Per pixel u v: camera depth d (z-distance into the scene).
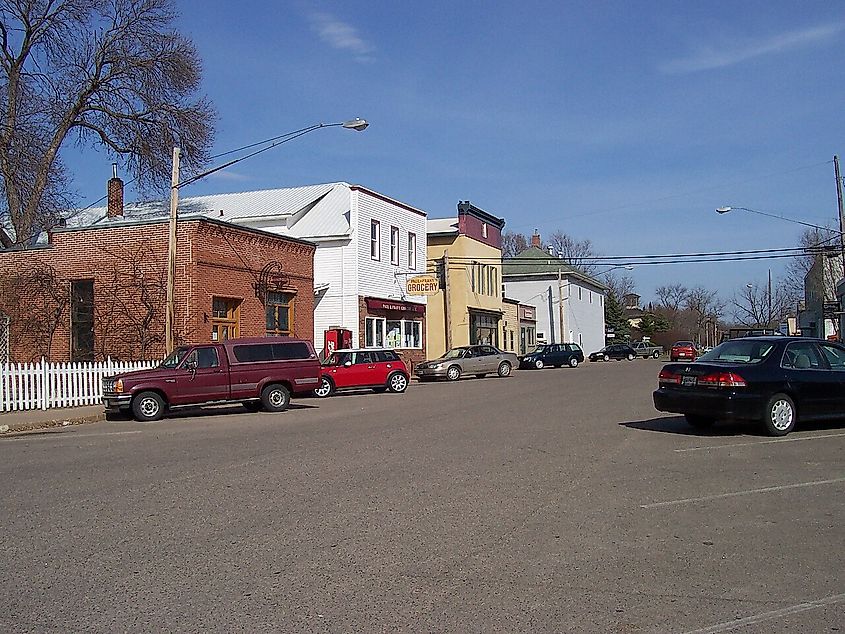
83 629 5.37
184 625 5.41
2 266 28.33
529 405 21.77
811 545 7.11
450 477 10.58
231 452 13.40
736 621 5.35
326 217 37.69
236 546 7.35
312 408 22.75
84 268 27.47
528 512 8.49
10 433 17.81
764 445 12.74
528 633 5.18
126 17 37.59
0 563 6.95
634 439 13.87
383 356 29.92
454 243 49.44
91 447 14.59
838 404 14.03
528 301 71.81
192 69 39.41
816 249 45.12
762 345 14.21
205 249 26.69
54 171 36.94
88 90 37.56
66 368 22.94
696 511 8.42
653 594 5.89
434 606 5.70
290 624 5.39
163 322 26.47
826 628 5.21
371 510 8.72
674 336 108.62
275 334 30.61
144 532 7.93
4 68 36.12
